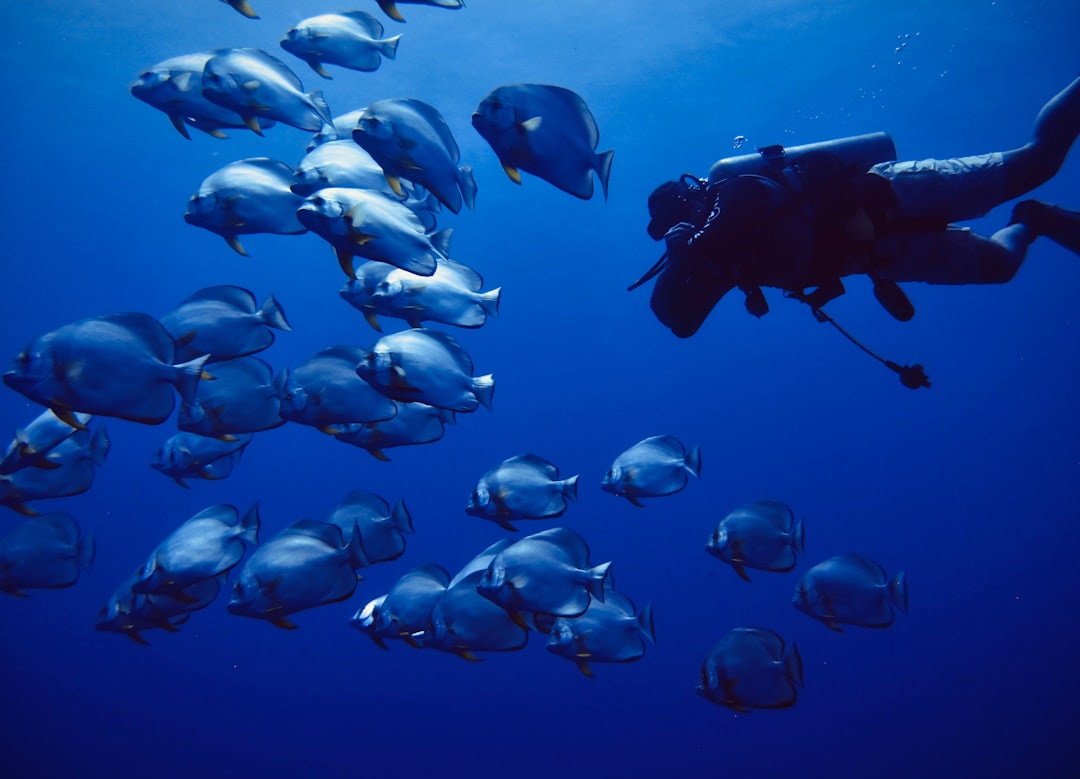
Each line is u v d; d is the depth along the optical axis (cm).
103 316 258
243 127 366
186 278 2181
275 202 349
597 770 1833
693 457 422
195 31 1458
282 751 1984
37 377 248
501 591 323
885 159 357
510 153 222
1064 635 1984
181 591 380
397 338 306
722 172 352
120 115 1734
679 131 1778
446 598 357
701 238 320
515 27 1445
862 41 1576
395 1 271
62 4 1406
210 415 340
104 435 408
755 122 1777
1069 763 1452
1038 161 330
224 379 343
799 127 1814
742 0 1420
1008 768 1509
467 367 321
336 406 336
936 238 350
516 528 385
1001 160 333
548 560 331
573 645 375
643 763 1838
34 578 418
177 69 354
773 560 420
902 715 1841
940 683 1934
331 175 346
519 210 1955
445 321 318
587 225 2027
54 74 1609
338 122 411
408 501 2394
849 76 1673
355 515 398
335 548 345
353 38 377
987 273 360
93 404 255
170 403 266
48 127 1769
